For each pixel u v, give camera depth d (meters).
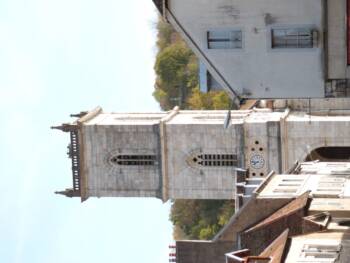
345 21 57.38
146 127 102.81
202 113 106.44
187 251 67.44
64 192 104.75
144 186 104.06
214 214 166.25
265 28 58.72
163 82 188.62
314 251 56.09
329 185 77.00
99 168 104.19
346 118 100.00
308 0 57.53
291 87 59.75
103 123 103.69
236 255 59.00
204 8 59.31
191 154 102.62
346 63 58.22
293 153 100.44
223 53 59.97
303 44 58.44
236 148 101.69
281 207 68.94
